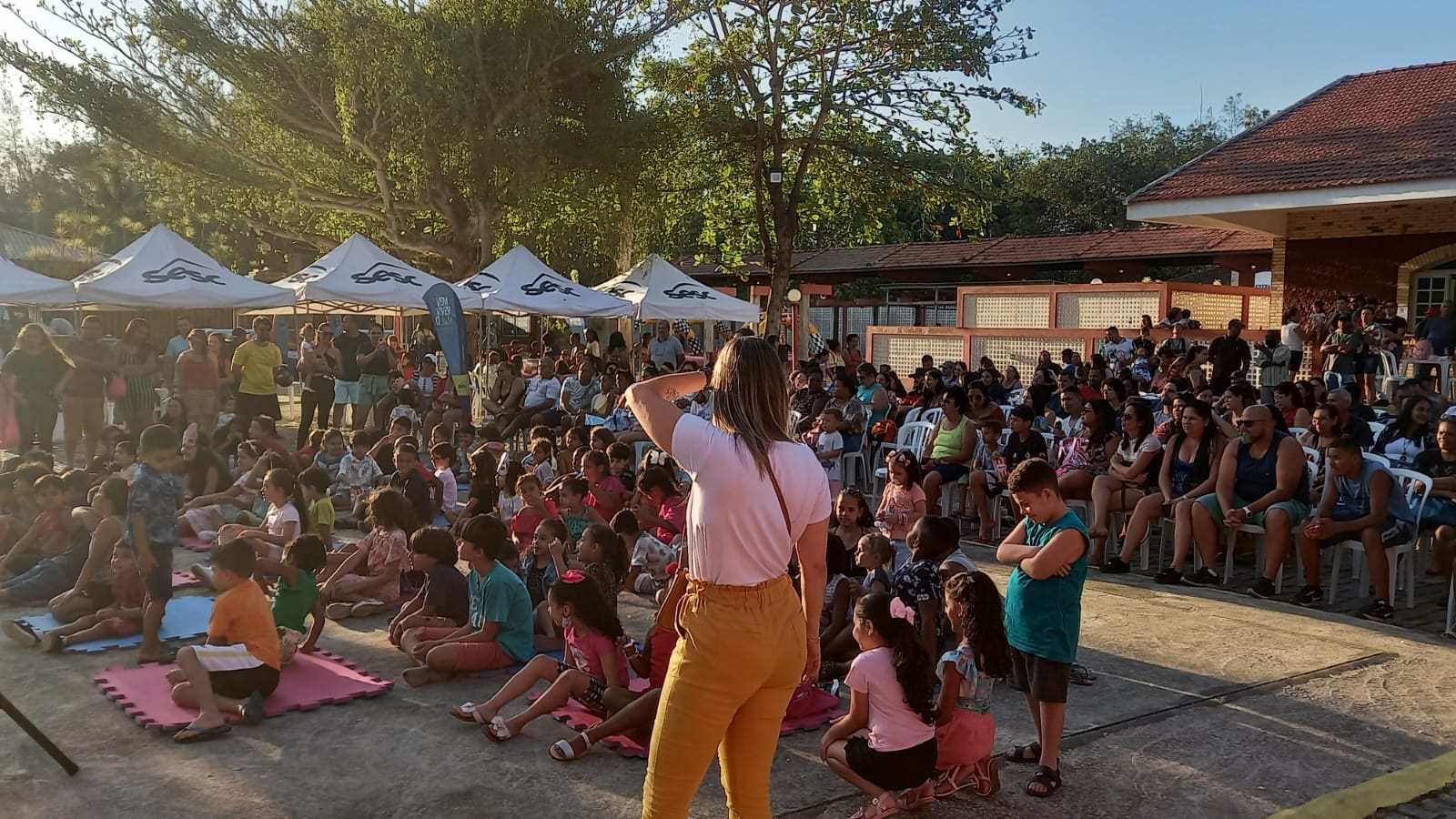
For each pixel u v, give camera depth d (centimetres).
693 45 2288
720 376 280
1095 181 4244
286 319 2881
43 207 4012
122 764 432
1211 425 789
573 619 479
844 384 1170
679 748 273
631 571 743
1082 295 1947
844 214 2758
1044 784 412
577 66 2034
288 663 562
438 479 929
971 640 406
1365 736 480
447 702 515
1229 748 465
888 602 398
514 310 1515
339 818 385
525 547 732
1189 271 3266
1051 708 414
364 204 2134
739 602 270
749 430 271
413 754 446
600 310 1566
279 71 1972
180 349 1620
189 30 1852
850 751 396
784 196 2530
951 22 2144
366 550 698
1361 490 704
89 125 1914
